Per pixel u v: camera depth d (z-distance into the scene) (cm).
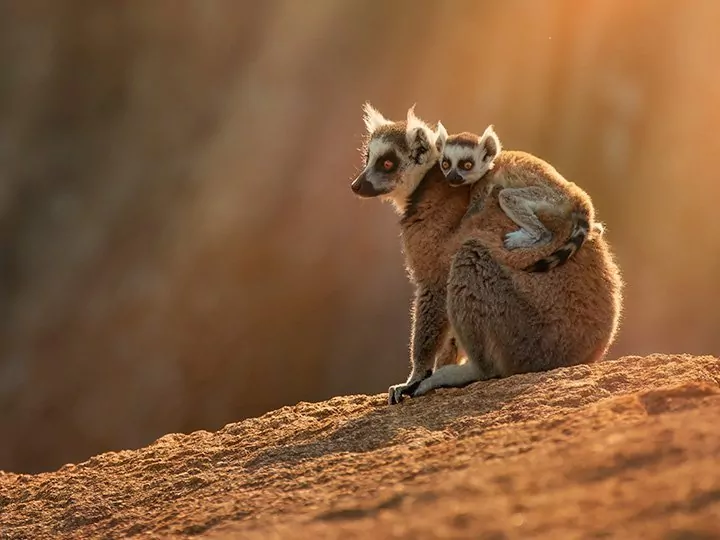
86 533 677
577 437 555
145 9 3800
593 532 439
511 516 466
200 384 3250
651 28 3419
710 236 3216
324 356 3192
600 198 3303
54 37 3803
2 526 735
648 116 3356
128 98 3756
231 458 755
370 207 3347
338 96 3541
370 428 717
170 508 662
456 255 803
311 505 555
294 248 3350
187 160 3628
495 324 788
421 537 460
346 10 3631
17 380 3378
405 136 905
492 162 848
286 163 3481
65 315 3447
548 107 3403
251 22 3753
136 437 3241
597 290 796
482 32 3481
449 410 713
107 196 3631
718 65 3372
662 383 687
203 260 3406
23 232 3603
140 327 3362
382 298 3219
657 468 492
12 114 3741
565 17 3444
